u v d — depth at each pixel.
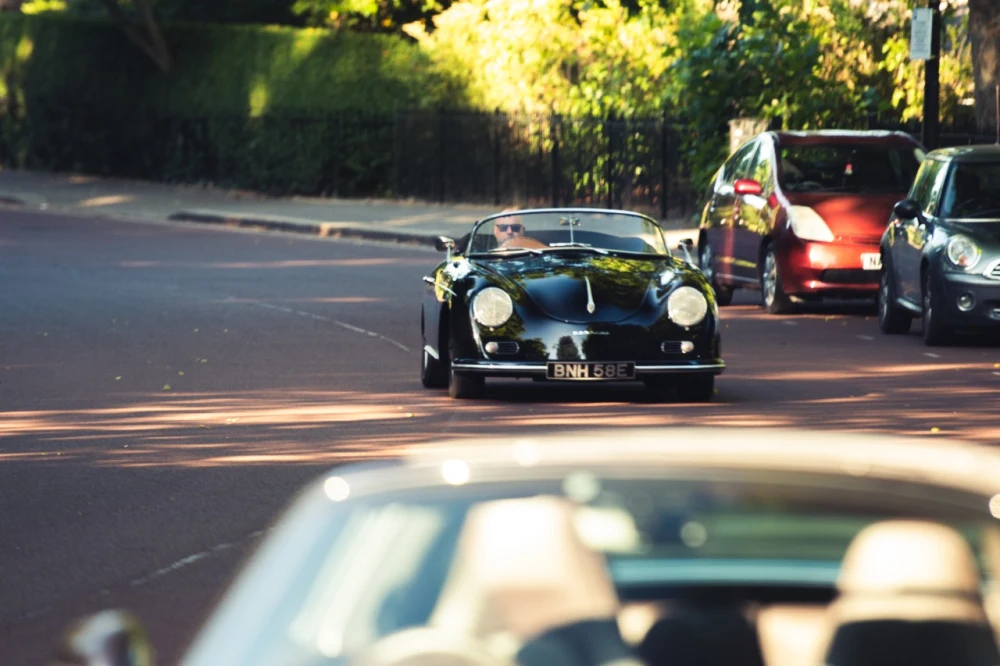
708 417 27.69
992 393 30.27
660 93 80.50
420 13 103.12
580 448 7.82
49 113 117.50
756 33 69.75
